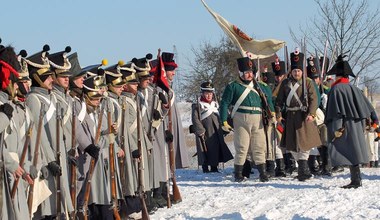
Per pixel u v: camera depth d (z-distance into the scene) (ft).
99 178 29.81
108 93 32.53
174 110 38.27
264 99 46.24
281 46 53.42
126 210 32.78
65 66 27.66
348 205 34.06
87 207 29.22
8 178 23.56
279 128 46.88
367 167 55.98
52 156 25.94
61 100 27.48
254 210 34.04
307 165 45.96
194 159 74.23
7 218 23.18
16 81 24.23
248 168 49.24
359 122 39.88
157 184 34.94
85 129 29.17
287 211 33.12
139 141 32.89
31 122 25.00
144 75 34.99
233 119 46.47
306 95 45.47
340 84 40.19
